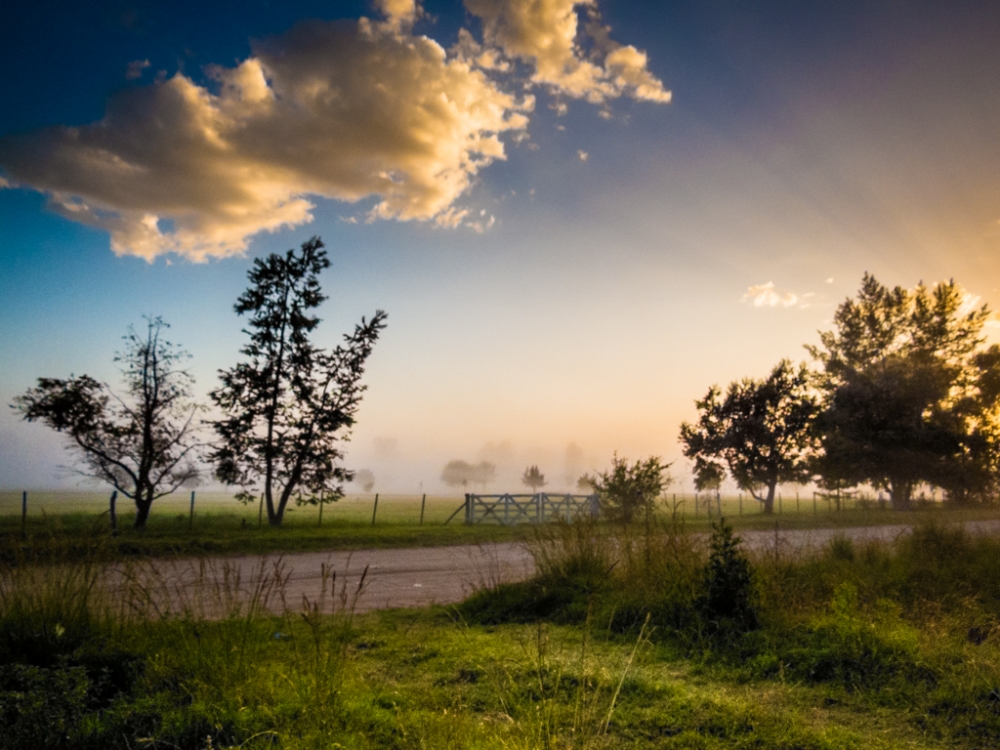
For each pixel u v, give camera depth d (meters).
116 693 5.46
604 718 5.10
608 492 22.97
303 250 28.42
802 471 39.09
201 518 28.67
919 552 12.27
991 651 6.61
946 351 44.84
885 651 6.66
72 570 6.97
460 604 10.01
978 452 39.31
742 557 8.42
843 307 47.56
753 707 5.31
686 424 40.38
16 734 4.45
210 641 6.16
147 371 24.39
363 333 28.34
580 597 9.36
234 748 4.18
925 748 4.66
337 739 4.46
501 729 4.74
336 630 7.63
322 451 27.34
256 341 27.73
